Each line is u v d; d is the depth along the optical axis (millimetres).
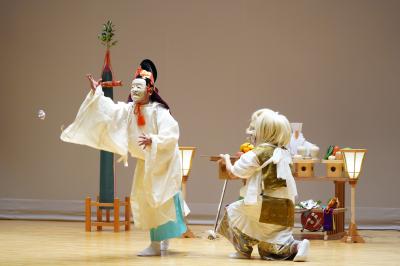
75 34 12328
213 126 11961
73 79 12312
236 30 11977
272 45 11875
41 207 12234
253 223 6656
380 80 11633
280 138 6660
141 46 12188
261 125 6715
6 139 12414
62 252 7125
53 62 12359
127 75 12188
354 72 11695
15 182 12359
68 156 12273
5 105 12453
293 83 11820
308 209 9180
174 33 12125
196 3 12086
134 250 7375
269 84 11859
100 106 6785
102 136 6816
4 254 6910
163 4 12172
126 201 9930
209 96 12000
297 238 9070
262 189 6590
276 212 6531
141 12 12211
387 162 11594
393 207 11547
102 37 9844
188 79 12055
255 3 11945
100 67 12273
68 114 12305
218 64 12000
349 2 11727
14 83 12438
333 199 9141
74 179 12234
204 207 11852
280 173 6504
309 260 6695
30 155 12359
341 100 11719
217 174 11883
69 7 12352
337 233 9281
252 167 6547
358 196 11602
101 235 9148
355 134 11680
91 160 12211
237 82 11945
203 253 7184
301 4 11836
